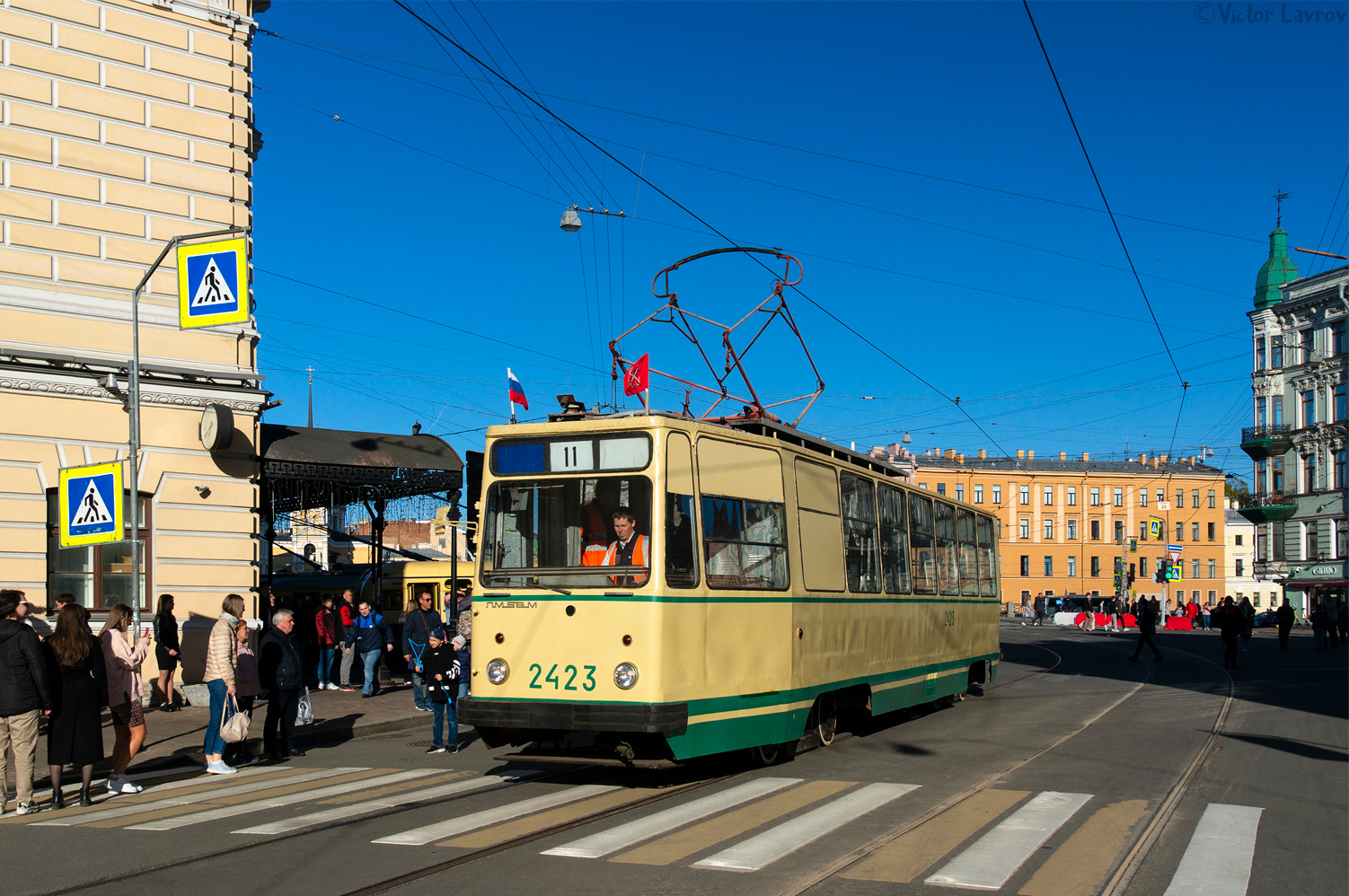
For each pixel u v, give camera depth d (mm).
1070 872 6570
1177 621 59312
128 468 16188
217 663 11164
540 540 9570
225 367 17219
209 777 10906
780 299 15758
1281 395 58688
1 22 15562
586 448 9539
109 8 16500
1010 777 9945
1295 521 57750
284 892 6316
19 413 15398
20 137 15625
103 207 16266
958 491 86625
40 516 15516
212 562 16922
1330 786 9391
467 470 10055
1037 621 73250
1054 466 90125
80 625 9398
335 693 18875
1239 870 6629
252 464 17547
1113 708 15945
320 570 35188
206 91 17375
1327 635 36375
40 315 15609
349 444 19172
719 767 10711
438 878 6562
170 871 6871
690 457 9594
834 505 12344
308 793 9695
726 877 6492
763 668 10242
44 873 6906
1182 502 90875
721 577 9789
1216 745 11797
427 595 16141
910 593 14812
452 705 12508
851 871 6617
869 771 10398
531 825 7977
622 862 6871
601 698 9031
